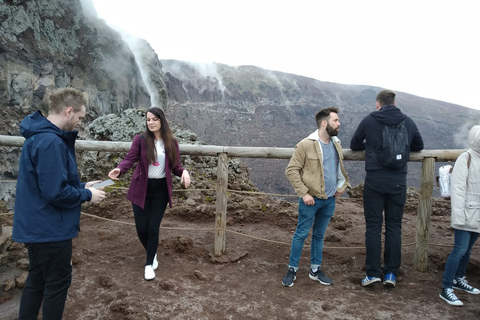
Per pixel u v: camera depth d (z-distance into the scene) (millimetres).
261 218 5062
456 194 2877
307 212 3092
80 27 38094
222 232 3662
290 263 3197
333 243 4285
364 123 3215
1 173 22297
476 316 2650
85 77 38500
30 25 31141
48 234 1972
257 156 3676
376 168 3092
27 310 2150
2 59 28531
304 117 126438
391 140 2988
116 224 4660
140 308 2635
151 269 3162
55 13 34750
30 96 30047
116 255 3686
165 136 3123
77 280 3094
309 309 2723
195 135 6762
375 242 3096
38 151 1889
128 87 45625
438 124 140125
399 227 3158
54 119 2066
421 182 3459
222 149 3676
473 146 2875
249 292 2977
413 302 2855
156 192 3193
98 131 6621
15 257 3455
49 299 2070
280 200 6094
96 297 2830
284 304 2793
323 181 3006
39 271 2141
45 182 1869
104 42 43250
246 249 3936
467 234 2875
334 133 3031
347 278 3328
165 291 2934
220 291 2977
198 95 114125
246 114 119062
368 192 3162
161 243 3992
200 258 3697
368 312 2684
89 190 2129
